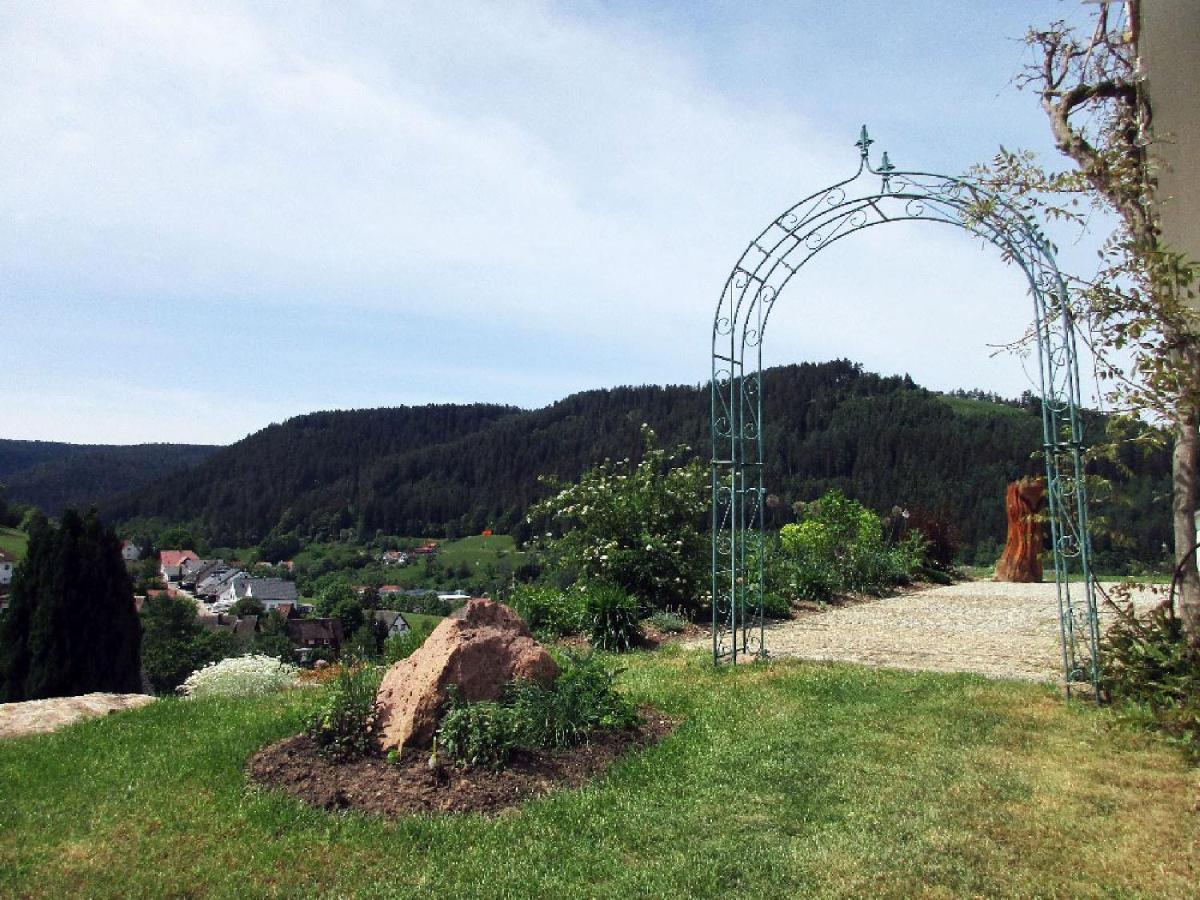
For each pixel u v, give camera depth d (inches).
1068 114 279.4
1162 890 140.2
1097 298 243.4
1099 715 233.3
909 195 281.0
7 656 746.2
